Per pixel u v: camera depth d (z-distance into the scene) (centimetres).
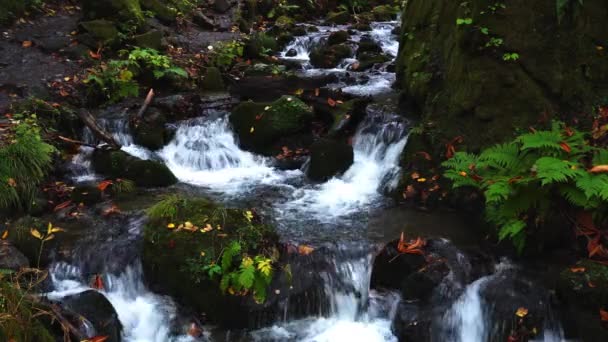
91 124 767
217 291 512
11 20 1027
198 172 805
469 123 661
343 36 1255
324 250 564
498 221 562
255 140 837
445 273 527
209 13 1330
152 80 971
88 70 930
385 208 668
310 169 775
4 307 425
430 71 767
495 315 500
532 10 632
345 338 511
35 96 840
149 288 548
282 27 1348
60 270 557
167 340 512
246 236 543
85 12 1068
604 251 525
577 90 623
